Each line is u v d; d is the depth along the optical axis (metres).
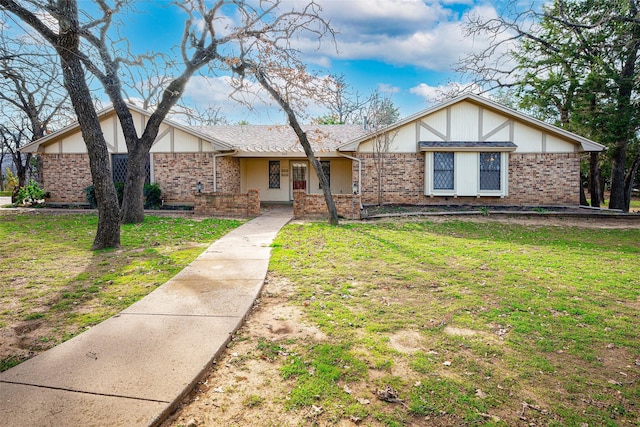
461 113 15.78
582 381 3.08
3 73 5.28
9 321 4.06
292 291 5.22
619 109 16.03
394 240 9.12
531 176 15.87
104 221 7.87
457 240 9.32
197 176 16.58
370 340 3.71
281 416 2.59
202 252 7.61
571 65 17.69
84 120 7.61
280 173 19.89
